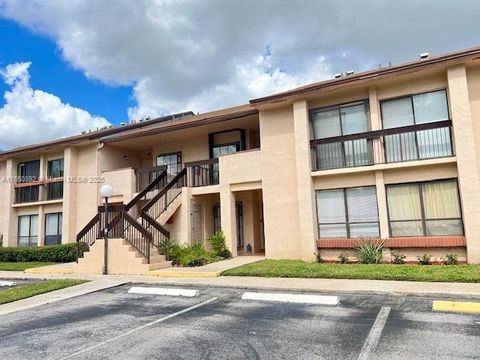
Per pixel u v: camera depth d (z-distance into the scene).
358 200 13.23
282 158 14.51
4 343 6.13
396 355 4.94
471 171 11.30
